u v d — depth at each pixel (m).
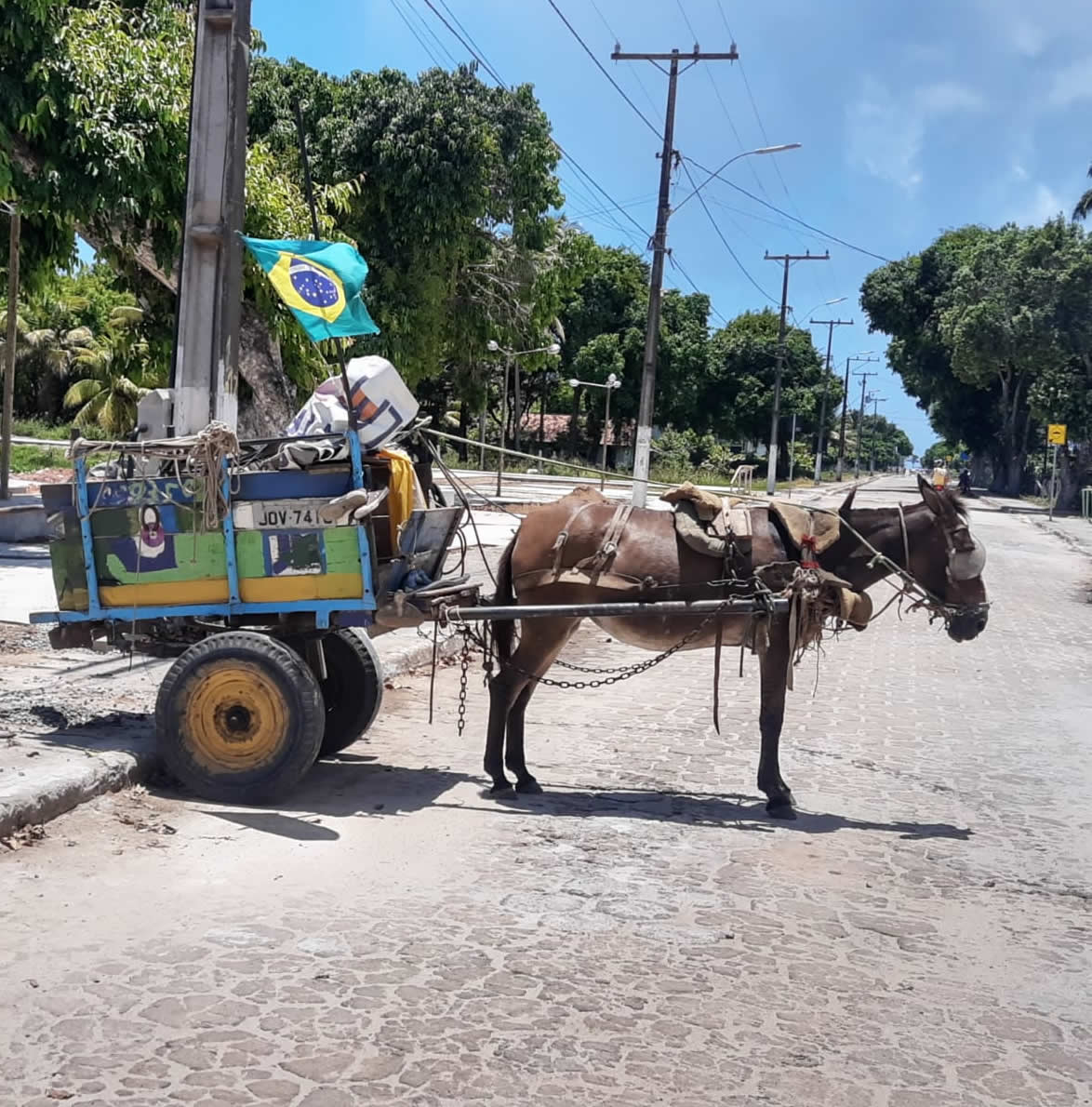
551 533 7.50
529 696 7.68
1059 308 49.38
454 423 66.69
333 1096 3.77
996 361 51.94
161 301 18.61
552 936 5.19
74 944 4.79
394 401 7.25
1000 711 11.05
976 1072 4.18
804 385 83.69
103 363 50.88
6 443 20.42
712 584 7.23
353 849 6.21
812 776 8.33
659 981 4.77
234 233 9.86
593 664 12.81
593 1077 3.98
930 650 14.60
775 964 5.03
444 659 12.24
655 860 6.31
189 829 6.34
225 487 6.84
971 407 71.50
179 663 6.80
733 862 6.35
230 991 4.46
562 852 6.38
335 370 15.88
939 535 7.48
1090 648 15.13
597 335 70.88
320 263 6.99
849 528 7.51
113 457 7.45
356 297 7.05
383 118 25.59
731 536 7.25
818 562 7.34
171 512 6.97
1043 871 6.50
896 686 12.17
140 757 7.06
